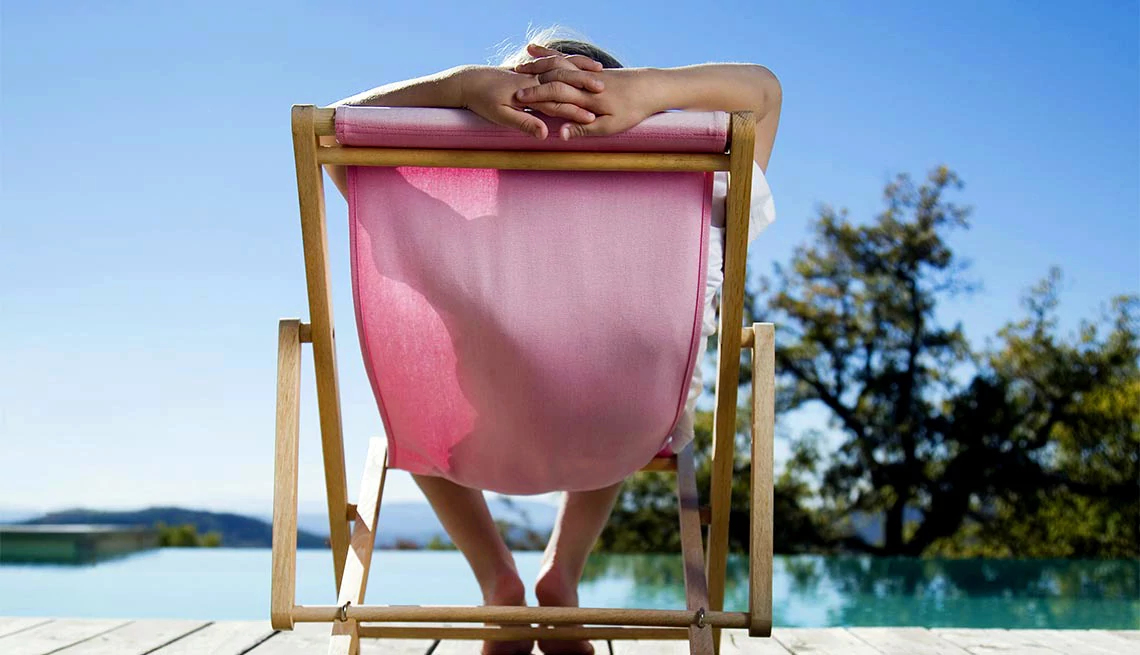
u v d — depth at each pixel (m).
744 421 10.80
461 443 1.22
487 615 1.11
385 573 5.77
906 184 14.04
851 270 13.37
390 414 1.20
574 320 1.10
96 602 4.43
